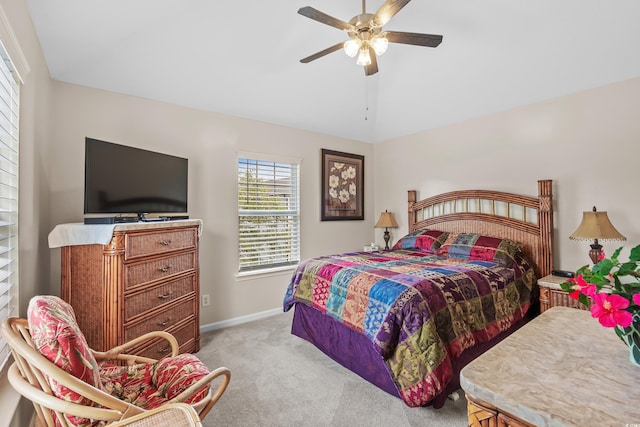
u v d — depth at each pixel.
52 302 1.17
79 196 2.51
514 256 2.91
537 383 0.75
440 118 3.81
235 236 3.46
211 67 2.77
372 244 4.50
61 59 2.20
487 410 0.73
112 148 2.25
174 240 2.44
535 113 3.15
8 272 1.41
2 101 1.36
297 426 1.75
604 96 2.72
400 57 3.04
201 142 3.22
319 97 3.52
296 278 2.88
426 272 2.34
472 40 2.66
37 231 2.01
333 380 2.23
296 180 4.05
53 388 0.96
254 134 3.62
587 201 2.82
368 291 2.16
